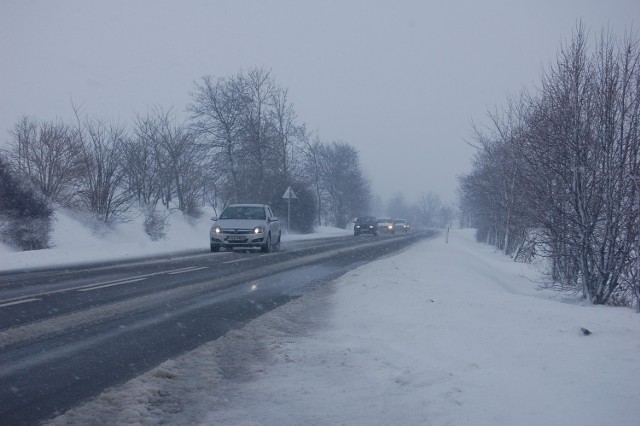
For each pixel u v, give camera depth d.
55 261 18.03
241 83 40.22
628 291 11.34
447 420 4.42
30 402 5.03
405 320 8.10
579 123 11.23
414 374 5.59
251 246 22.81
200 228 34.78
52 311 9.27
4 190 20.09
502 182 25.72
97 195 25.88
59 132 25.83
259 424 4.52
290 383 5.57
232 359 6.51
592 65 11.47
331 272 16.00
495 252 31.00
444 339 6.82
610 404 4.46
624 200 10.88
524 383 5.07
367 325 8.20
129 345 7.16
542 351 6.03
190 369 6.08
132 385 5.43
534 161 12.20
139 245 23.56
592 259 11.36
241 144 39.81
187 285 12.81
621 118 10.81
